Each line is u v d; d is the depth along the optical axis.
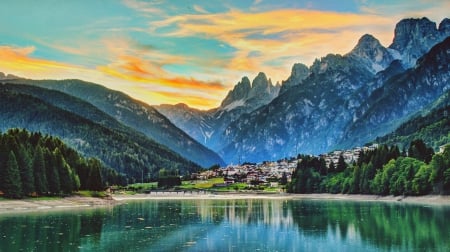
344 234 122.56
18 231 125.38
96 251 99.56
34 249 100.25
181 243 110.00
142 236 120.75
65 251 98.94
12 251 97.88
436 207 198.25
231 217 173.38
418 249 100.38
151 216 177.50
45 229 130.38
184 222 154.75
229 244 108.94
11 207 197.62
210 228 138.12
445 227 130.62
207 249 102.50
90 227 137.38
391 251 98.94
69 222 149.12
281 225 144.38
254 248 103.75
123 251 99.81
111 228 136.12
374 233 123.12
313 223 148.12
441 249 100.12
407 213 171.88
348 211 189.50
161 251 100.31
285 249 102.50
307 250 101.12
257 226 142.62
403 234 120.00
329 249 102.06
